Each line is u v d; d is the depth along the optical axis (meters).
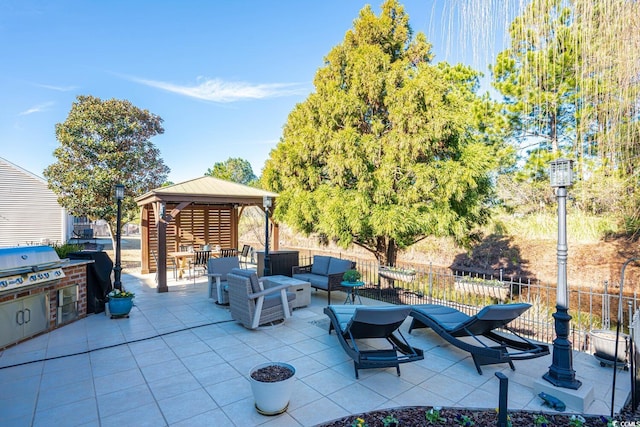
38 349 4.77
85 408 3.26
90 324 5.93
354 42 10.34
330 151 9.66
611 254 11.00
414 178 8.44
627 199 8.23
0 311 4.68
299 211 10.20
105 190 15.03
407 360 3.90
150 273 11.54
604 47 1.57
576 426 2.92
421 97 8.12
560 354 3.56
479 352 4.07
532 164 10.25
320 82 11.02
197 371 4.07
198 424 2.99
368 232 9.16
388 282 8.75
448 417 3.09
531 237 13.12
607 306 4.86
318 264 8.19
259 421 3.03
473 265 14.23
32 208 16.19
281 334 5.43
